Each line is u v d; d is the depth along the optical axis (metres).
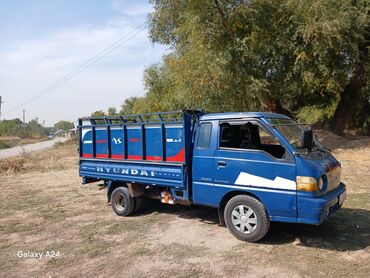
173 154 6.94
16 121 108.75
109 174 8.14
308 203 5.40
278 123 6.27
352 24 16.00
